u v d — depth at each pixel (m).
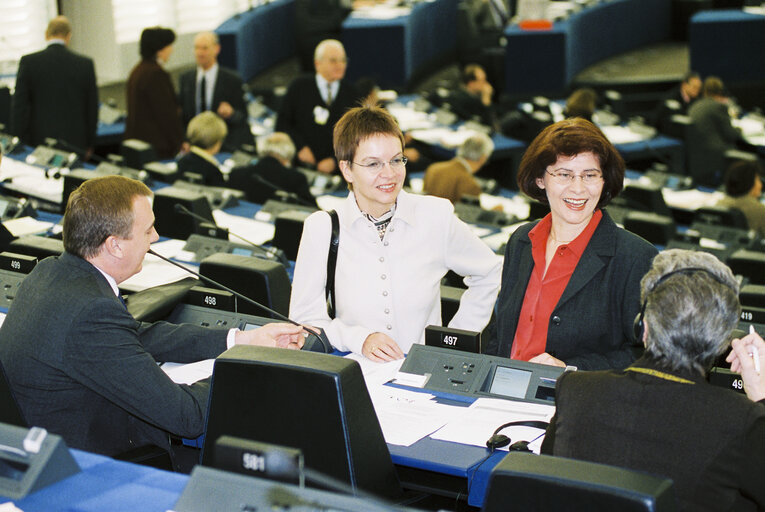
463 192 5.96
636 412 1.65
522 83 10.60
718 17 10.78
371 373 2.51
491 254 2.85
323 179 6.05
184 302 2.89
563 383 1.75
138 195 2.35
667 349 1.67
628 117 9.63
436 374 2.42
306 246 2.72
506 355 2.54
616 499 1.28
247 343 2.54
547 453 1.76
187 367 2.56
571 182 2.39
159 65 7.31
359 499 1.30
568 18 10.94
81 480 1.52
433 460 2.03
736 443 1.58
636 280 2.39
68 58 6.80
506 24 11.70
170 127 7.35
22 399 2.28
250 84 10.67
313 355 1.82
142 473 1.55
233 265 3.15
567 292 2.43
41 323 2.24
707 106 8.09
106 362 2.21
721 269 1.73
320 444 1.79
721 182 8.05
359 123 2.60
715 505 1.58
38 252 3.33
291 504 1.29
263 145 5.69
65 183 5.05
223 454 1.40
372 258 2.70
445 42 12.36
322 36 10.91
